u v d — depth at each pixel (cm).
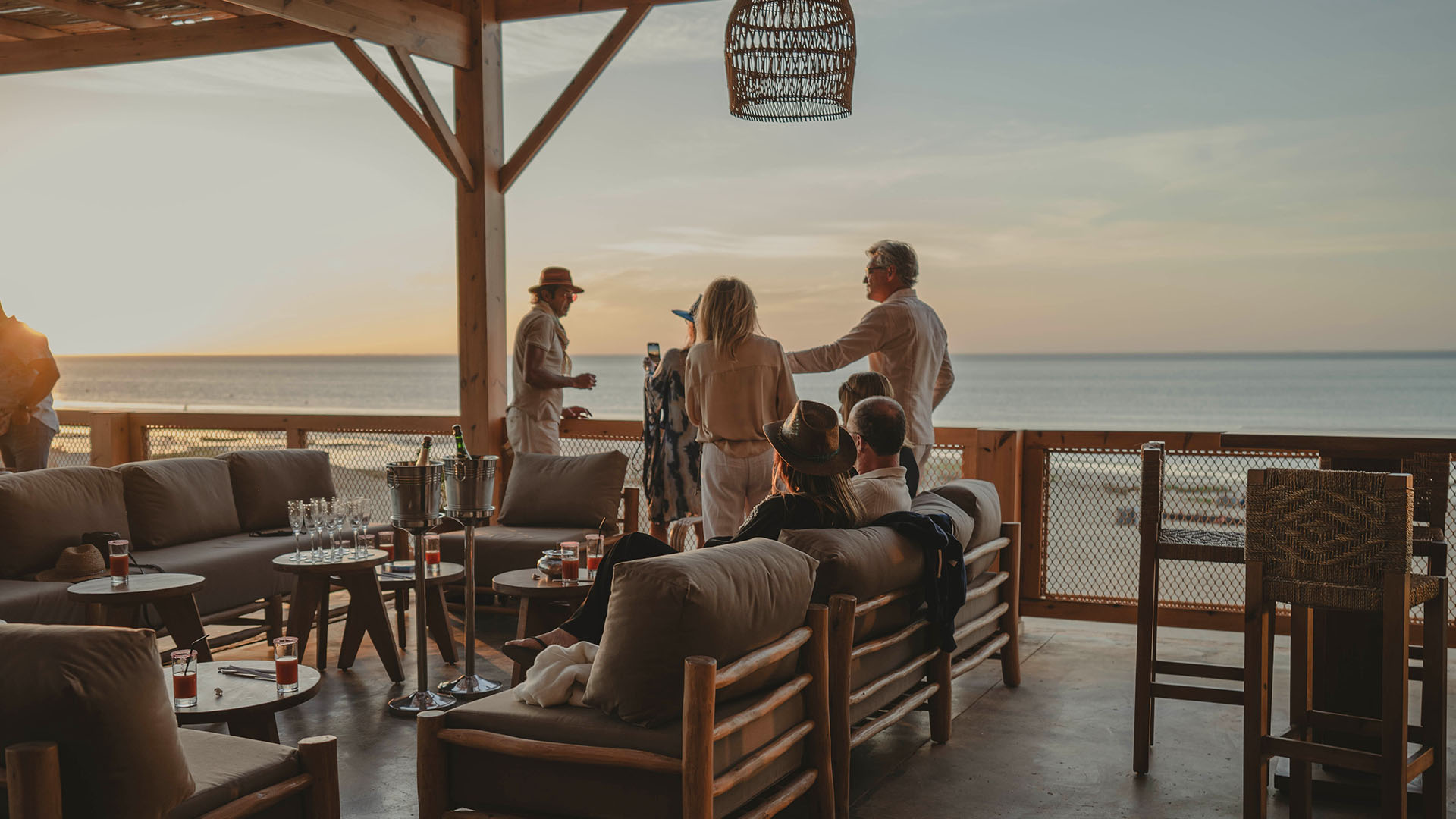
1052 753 372
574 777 245
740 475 457
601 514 596
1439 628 292
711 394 454
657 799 237
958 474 571
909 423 479
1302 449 352
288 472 604
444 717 259
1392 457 338
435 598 495
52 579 448
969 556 393
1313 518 285
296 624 477
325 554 478
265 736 292
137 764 189
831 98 466
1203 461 523
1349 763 284
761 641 261
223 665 326
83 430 793
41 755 179
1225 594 521
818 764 288
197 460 563
